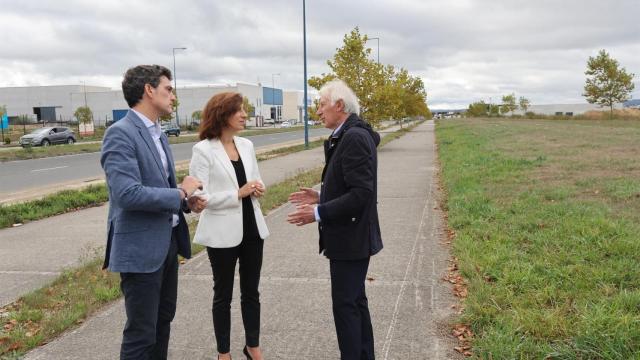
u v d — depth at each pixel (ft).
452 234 21.97
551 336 11.53
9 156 78.64
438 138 102.17
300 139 127.54
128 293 9.14
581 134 88.84
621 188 28.89
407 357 11.53
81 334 13.30
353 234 9.80
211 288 16.49
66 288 16.67
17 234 25.72
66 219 29.68
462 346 11.89
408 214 27.25
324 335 12.85
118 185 8.46
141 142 9.06
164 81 9.47
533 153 53.88
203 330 13.41
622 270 14.90
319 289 16.07
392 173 46.29
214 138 11.30
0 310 15.11
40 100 303.89
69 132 120.98
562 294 13.53
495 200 27.17
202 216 11.31
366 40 82.79
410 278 16.65
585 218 21.18
